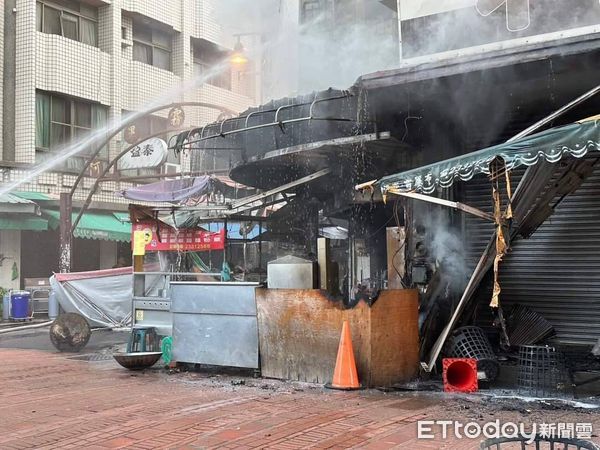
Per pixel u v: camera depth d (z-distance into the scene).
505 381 7.25
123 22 20.67
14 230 17.11
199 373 8.20
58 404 6.42
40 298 16.66
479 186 8.39
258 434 5.13
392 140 7.95
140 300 9.77
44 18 18.44
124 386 7.42
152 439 5.04
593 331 7.53
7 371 8.72
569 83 7.42
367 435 5.07
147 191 12.99
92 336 13.04
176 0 22.38
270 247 12.98
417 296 7.57
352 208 10.18
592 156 6.76
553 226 7.84
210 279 11.06
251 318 7.82
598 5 7.30
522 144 5.63
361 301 7.02
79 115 19.03
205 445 4.84
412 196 6.86
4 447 4.88
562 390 6.64
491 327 8.12
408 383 7.23
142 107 20.67
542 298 7.86
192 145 11.15
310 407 6.09
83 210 15.41
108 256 19.88
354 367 6.95
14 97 17.78
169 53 22.61
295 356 7.43
